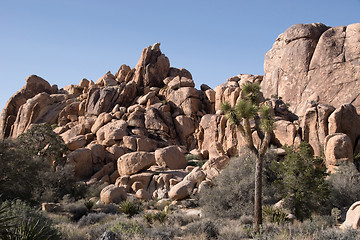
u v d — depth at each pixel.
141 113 49.28
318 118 32.62
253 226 13.92
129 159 33.97
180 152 36.53
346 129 31.52
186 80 55.41
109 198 25.58
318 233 11.20
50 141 39.62
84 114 57.34
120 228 12.45
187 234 13.64
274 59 56.19
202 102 53.19
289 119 40.19
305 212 17.83
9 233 8.80
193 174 27.03
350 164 24.00
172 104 52.53
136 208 21.92
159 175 31.39
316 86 48.56
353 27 49.25
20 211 11.28
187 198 25.45
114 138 43.06
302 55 51.88
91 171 38.25
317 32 52.84
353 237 10.21
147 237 11.65
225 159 30.86
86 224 18.11
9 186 23.27
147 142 43.12
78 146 43.41
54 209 22.48
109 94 55.56
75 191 30.44
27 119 60.44
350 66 46.84
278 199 20.33
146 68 59.91
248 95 15.54
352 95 44.69
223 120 43.03
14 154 24.94
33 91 70.88
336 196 20.14
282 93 52.44
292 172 18.45
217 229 13.90
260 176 14.25
